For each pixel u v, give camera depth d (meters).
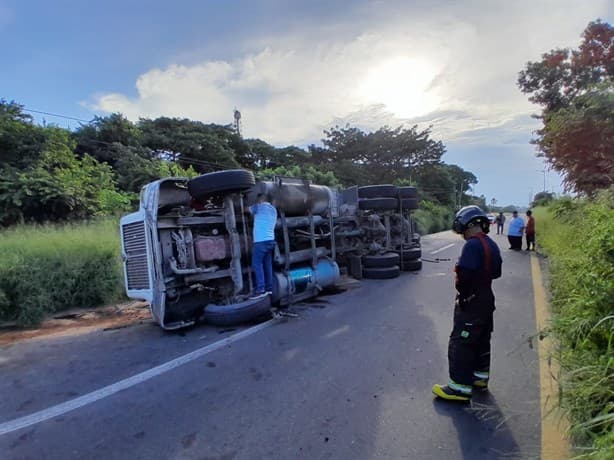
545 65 13.97
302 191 7.23
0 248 7.17
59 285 6.84
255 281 6.27
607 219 4.08
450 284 8.36
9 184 14.38
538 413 2.81
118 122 32.66
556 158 10.78
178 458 2.43
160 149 36.31
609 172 9.48
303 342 4.63
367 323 5.39
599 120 8.97
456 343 3.04
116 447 2.57
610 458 1.74
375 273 9.26
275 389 3.37
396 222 10.92
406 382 3.43
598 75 12.97
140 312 6.68
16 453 2.53
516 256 12.95
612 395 2.18
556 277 6.61
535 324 5.07
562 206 13.45
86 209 15.77
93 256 7.54
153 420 2.91
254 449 2.49
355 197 10.12
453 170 76.62
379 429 2.68
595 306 2.89
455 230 3.28
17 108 21.33
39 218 14.73
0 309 6.08
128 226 5.74
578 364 2.58
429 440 2.53
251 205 6.39
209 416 2.94
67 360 4.30
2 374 3.92
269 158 47.81
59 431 2.79
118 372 3.89
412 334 4.81
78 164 20.53
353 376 3.59
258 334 5.01
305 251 7.11
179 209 5.78
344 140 49.72
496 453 2.35
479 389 3.22
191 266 5.51
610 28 12.55
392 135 50.28
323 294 7.58
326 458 2.37
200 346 4.61
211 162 38.12
